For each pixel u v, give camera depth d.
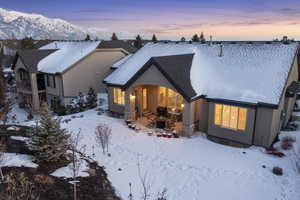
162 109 19.38
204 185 10.82
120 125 18.53
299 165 12.16
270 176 11.49
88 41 30.81
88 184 9.39
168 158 13.34
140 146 14.84
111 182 10.48
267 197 10.02
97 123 18.92
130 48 33.12
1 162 9.33
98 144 14.82
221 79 16.53
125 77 20.03
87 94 26.50
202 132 17.03
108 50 29.36
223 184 10.90
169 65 16.50
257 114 14.26
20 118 25.52
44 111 10.70
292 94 15.92
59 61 28.48
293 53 15.74
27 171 9.30
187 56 18.83
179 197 9.93
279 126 16.20
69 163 10.72
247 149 14.45
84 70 27.69
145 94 20.78
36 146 10.09
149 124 18.53
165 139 15.94
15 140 12.19
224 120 15.39
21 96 30.86
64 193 8.38
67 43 32.84
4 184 8.10
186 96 15.34
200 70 17.89
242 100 14.31
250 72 15.88
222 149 14.57
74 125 18.36
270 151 13.84
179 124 18.27
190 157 13.48
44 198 7.83
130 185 9.99
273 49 16.67
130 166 12.32
